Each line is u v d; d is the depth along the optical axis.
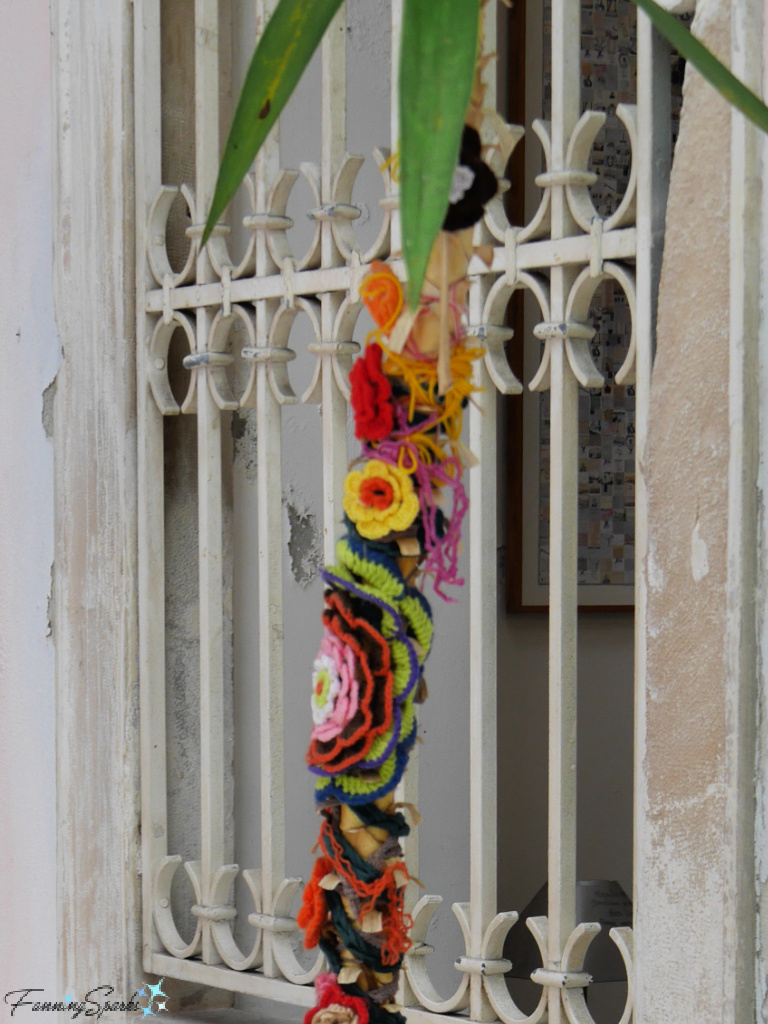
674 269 1.11
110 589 1.83
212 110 1.72
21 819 1.94
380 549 0.66
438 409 0.65
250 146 0.62
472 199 0.56
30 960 1.92
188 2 1.88
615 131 2.47
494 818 1.39
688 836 1.10
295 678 1.95
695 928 1.09
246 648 1.91
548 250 1.27
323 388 1.55
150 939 1.79
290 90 0.61
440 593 0.68
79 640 1.87
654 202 1.16
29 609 1.93
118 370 1.82
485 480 1.38
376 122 2.04
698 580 1.09
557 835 1.29
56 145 1.88
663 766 1.12
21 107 1.95
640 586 1.15
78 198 1.86
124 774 1.81
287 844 1.93
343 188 1.53
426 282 0.62
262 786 1.64
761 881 1.04
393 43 1.41
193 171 1.88
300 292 1.57
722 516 1.07
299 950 1.83
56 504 1.89
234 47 1.89
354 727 0.65
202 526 1.74
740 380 1.04
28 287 1.94
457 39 0.44
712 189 1.07
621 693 2.58
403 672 0.65
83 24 1.86
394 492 0.64
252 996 1.89
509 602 2.46
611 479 2.52
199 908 1.72
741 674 1.04
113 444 1.83
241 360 1.91
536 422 2.46
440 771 2.05
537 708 2.51
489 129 1.05
